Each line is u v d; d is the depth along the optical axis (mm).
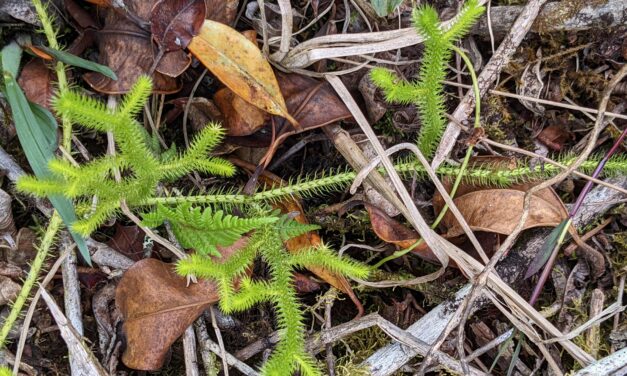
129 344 157
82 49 166
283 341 150
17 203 168
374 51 166
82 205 162
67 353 168
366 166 166
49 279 158
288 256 158
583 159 166
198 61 172
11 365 161
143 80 132
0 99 163
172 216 151
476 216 173
